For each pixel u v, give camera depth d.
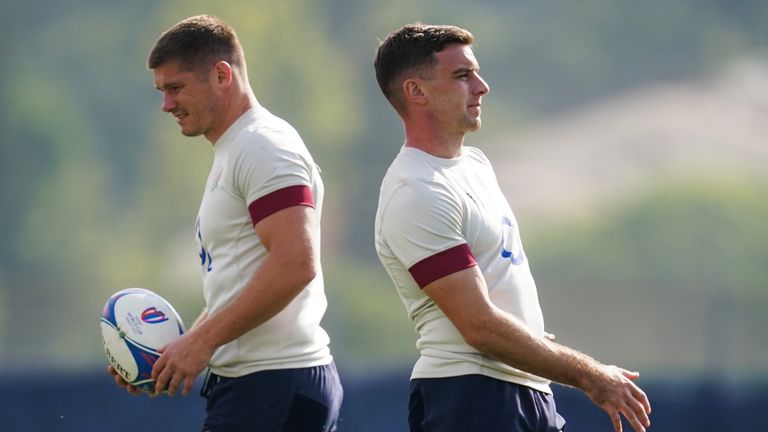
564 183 142.25
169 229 133.62
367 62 155.75
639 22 181.00
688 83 171.88
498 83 174.00
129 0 156.88
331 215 134.88
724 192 124.88
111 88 149.88
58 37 155.88
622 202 133.62
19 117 140.25
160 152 139.12
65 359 82.75
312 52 139.75
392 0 164.38
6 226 135.88
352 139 142.12
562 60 176.62
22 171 138.75
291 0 143.38
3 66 149.25
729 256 117.50
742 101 164.75
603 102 170.50
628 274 117.56
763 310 105.25
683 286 115.06
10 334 117.88
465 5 185.88
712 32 180.38
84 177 141.38
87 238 136.38
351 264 131.62
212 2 137.00
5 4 154.88
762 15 184.75
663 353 102.44
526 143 157.75
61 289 131.12
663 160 145.62
